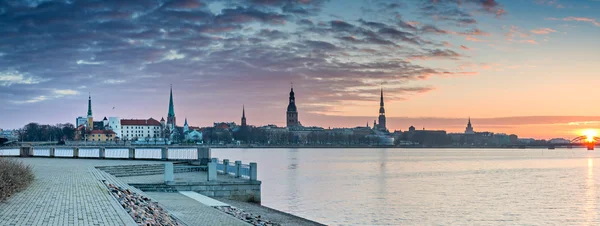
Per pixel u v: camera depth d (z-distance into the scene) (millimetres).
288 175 113375
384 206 61344
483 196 74625
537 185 94375
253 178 42812
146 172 51281
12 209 21562
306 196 69625
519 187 89688
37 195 26531
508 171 139625
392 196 72438
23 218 19594
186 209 30688
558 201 69438
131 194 30953
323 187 83938
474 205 64250
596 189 86375
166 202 33594
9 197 24703
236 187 42094
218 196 41594
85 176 39219
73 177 38062
